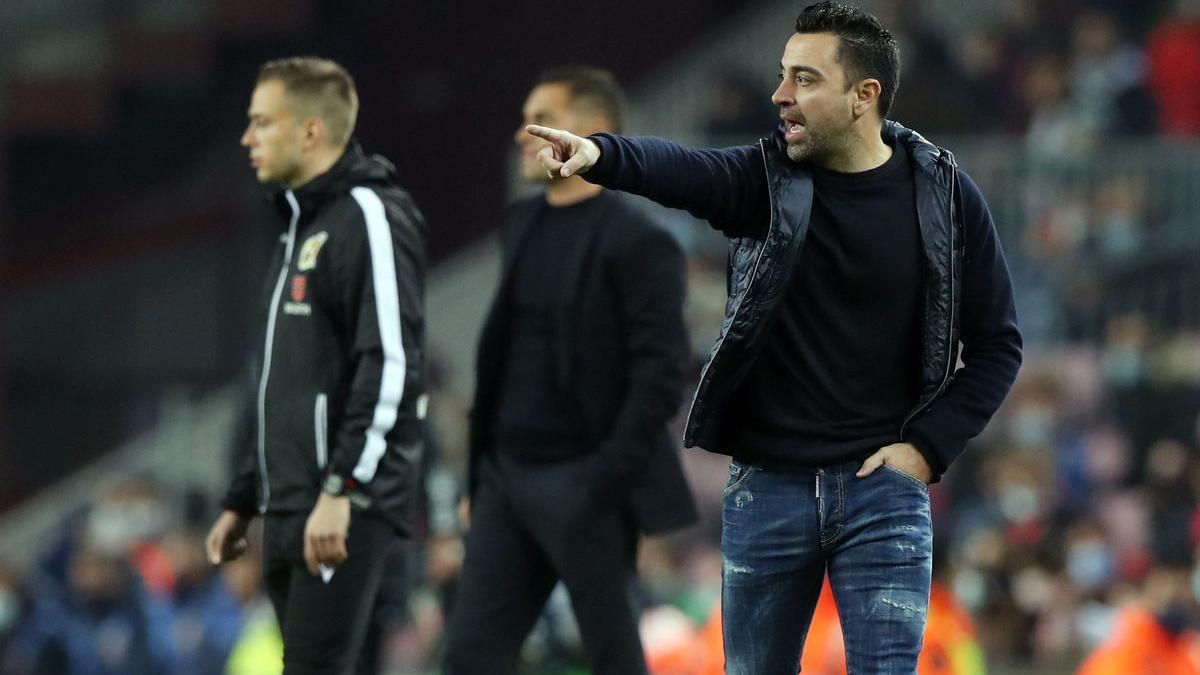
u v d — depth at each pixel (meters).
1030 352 42.88
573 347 21.12
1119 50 48.84
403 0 55.66
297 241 19.77
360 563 19.05
